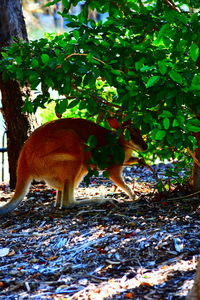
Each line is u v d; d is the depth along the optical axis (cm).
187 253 372
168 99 389
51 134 555
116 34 443
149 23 433
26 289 337
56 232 461
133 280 331
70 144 549
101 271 360
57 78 429
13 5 663
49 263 388
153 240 407
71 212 536
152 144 564
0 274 370
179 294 295
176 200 534
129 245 404
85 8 446
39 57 445
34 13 1532
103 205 555
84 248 411
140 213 499
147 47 432
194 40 377
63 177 555
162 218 471
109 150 498
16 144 690
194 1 440
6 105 682
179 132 420
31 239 450
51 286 338
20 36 670
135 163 569
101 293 313
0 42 657
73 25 439
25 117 682
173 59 412
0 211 537
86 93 454
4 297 324
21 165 558
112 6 445
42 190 668
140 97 404
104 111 538
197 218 459
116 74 413
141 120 425
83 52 423
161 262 363
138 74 413
